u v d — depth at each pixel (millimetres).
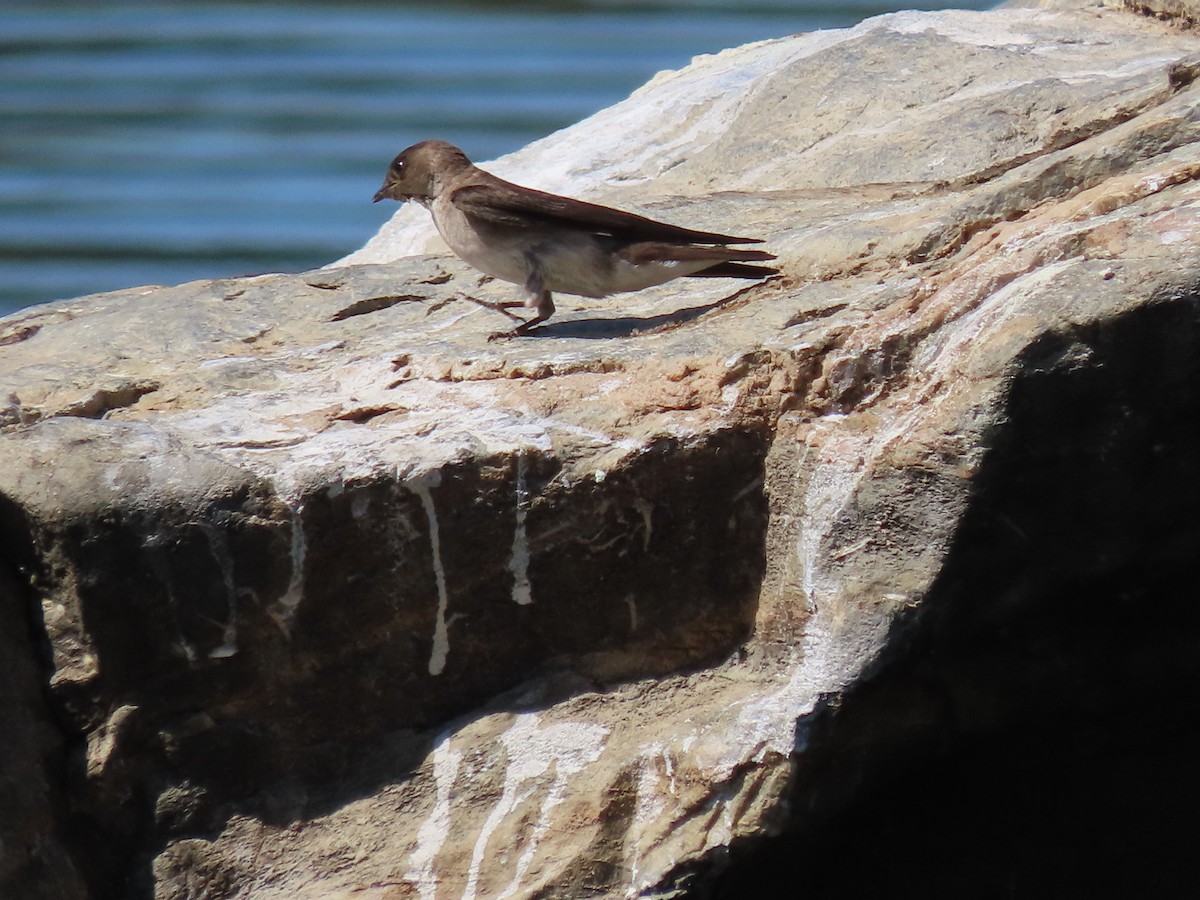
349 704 10898
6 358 12898
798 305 11781
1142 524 9992
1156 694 10492
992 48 17938
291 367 12406
